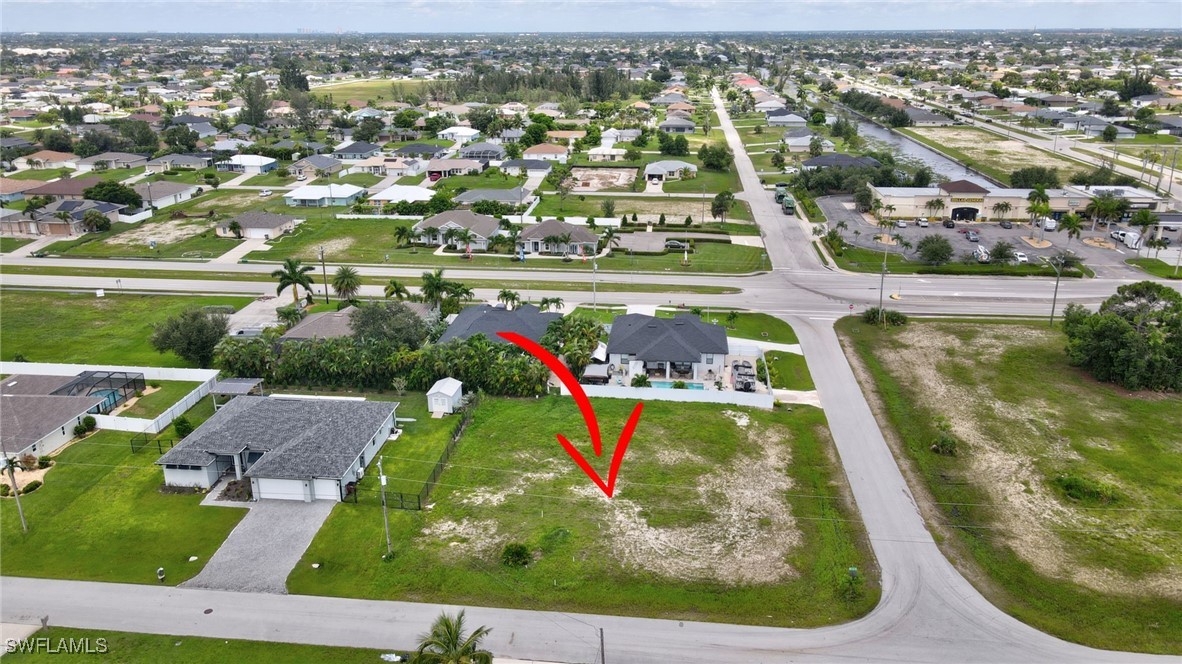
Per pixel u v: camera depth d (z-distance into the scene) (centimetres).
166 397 8088
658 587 5212
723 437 7188
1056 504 6178
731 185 18588
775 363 8794
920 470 6700
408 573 5350
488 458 6825
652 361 8338
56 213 14488
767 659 4588
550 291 11269
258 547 5634
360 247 13675
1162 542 5672
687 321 8862
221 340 8425
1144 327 8438
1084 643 4712
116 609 5031
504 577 5303
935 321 10100
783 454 6931
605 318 10062
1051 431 7325
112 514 6038
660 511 6056
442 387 7688
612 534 5772
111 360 9106
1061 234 13962
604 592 5166
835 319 10194
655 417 7562
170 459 6334
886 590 5203
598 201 16925
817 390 8200
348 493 6275
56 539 5744
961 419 7575
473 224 13675
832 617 4950
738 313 10356
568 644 4706
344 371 8050
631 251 13125
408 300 10425
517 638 4756
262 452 6512
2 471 6538
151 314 10550
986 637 4772
